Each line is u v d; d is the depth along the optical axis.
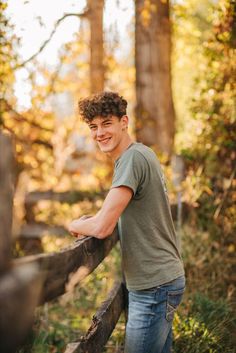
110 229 2.54
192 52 7.38
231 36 5.52
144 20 7.21
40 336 3.96
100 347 2.59
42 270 1.65
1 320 1.31
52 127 8.66
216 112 5.77
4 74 4.94
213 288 4.73
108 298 3.03
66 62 7.55
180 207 5.26
